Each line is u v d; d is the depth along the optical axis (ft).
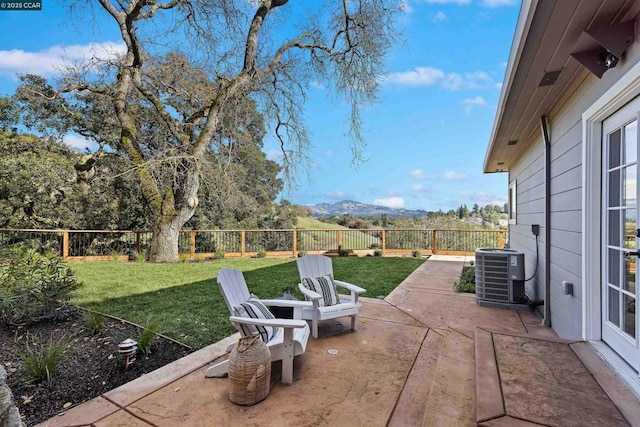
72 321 13.09
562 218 11.23
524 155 18.65
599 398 6.15
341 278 22.76
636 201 7.12
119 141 41.52
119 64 36.17
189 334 11.77
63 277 14.55
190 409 7.32
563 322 11.12
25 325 12.44
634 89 6.82
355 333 12.05
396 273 24.80
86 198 39.19
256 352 7.59
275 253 38.63
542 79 9.21
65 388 8.30
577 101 9.68
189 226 46.03
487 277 15.62
